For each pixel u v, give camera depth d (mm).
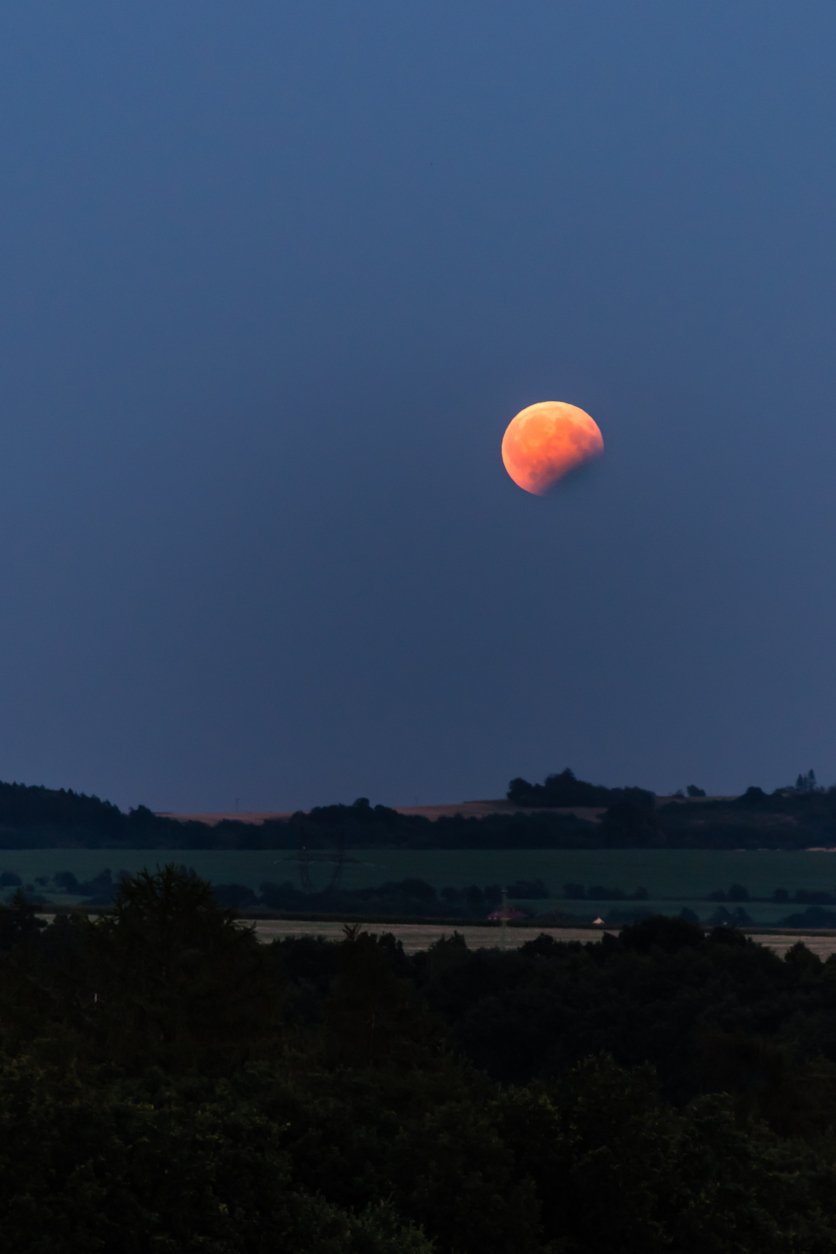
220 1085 72875
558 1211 72125
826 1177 83812
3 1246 52938
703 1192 74438
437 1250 65875
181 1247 57219
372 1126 72000
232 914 107625
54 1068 67500
